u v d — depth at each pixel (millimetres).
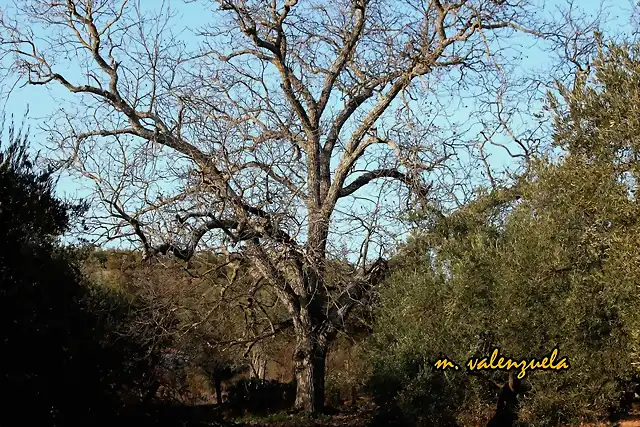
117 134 18219
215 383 23312
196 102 17188
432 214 15633
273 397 22938
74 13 19000
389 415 15672
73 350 11555
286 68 20094
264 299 21688
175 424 17312
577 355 10508
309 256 17047
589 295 10328
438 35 19438
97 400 12797
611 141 9477
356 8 20016
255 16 19953
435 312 13203
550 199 10789
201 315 18844
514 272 11117
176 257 17109
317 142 19406
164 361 18953
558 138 10234
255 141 16328
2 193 10516
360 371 19859
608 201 9258
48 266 11305
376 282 17438
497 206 14703
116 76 19000
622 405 11914
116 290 17922
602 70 9789
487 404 13023
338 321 18734
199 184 16156
